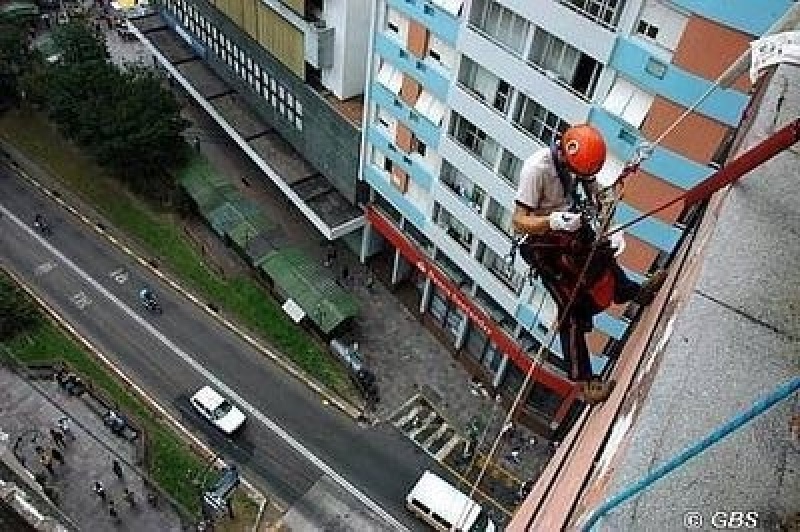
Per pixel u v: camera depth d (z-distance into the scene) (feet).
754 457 15.19
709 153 69.31
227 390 118.83
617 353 41.01
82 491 105.19
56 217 140.46
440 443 114.83
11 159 149.59
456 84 91.04
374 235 130.52
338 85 117.19
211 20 135.85
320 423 115.96
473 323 117.19
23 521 55.93
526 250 26.21
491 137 89.71
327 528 105.70
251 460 111.24
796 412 15.88
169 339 124.36
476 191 99.04
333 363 122.52
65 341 122.42
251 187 146.92
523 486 110.22
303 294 124.36
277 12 116.88
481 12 82.69
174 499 106.01
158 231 140.05
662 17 67.36
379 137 109.70
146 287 131.23
